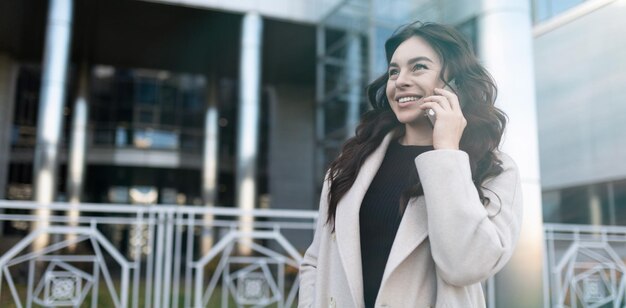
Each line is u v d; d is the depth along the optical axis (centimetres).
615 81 568
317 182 1145
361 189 114
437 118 102
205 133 1590
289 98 1661
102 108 1711
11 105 1492
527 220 518
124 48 1456
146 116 1742
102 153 1662
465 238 92
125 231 1659
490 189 105
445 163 96
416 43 114
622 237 563
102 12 1205
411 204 105
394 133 124
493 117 112
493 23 586
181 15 1204
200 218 1399
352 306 108
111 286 472
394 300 100
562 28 634
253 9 1169
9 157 1473
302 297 124
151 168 1816
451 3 663
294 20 1184
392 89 117
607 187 596
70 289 471
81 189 1497
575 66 613
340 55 1090
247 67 1162
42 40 1420
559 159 629
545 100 638
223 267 565
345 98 1050
